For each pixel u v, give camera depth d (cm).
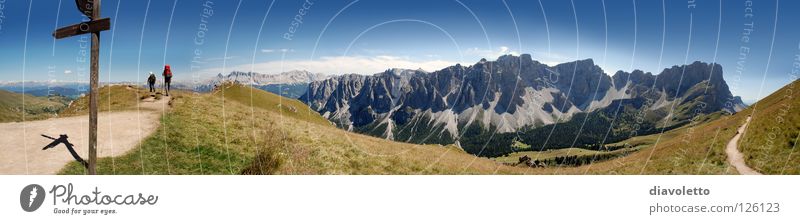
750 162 2309
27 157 1557
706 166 2380
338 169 2017
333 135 2912
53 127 1908
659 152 3019
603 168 2844
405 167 2400
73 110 2462
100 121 2064
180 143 1881
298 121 3123
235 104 3030
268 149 1867
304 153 2062
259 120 2633
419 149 3312
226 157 1847
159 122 2123
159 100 2753
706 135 3191
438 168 2505
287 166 1817
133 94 2861
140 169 1588
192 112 2456
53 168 1484
